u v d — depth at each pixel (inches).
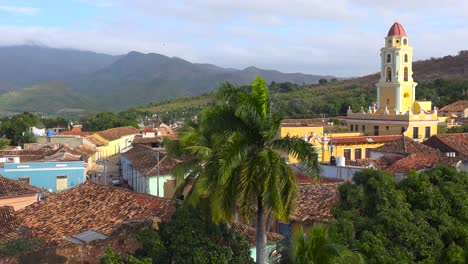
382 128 2448.3
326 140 1929.1
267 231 931.3
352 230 711.7
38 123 4421.8
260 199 681.6
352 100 4512.8
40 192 1434.5
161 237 743.1
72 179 2037.4
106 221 1032.8
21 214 1149.7
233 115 708.0
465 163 1309.1
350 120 2647.6
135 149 2598.4
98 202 1144.2
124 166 2578.7
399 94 2497.5
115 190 1175.6
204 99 7790.4
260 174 653.9
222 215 671.8
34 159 2170.3
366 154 2026.3
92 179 2583.7
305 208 980.6
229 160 655.1
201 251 693.3
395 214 731.4
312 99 5103.3
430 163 1306.6
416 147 1609.3
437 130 2490.2
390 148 1635.1
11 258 722.2
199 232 721.0
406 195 807.7
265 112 705.6
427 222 744.3
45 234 1018.7
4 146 2992.1
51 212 1143.6
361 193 805.9
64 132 3900.1
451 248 709.9
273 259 721.0
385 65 2568.9
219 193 669.9
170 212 957.8
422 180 829.8
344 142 1969.7
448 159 1334.9
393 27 2551.7
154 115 6363.2
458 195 789.9
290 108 4424.2
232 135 677.3
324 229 597.9
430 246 705.6
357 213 784.9
